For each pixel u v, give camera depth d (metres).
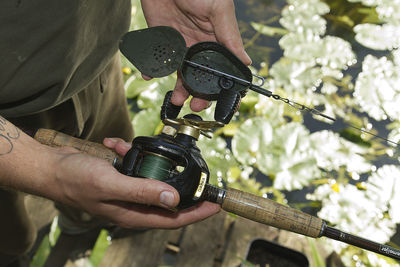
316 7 2.88
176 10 1.20
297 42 2.71
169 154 0.89
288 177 2.25
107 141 1.17
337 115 2.47
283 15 2.82
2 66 1.03
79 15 1.03
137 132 2.26
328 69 2.62
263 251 1.89
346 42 2.74
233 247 1.98
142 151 0.91
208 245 1.99
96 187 0.90
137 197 0.88
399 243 2.10
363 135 2.41
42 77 1.07
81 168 0.91
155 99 2.36
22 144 0.94
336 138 2.40
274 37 2.72
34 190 0.97
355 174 2.30
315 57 2.66
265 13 2.81
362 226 2.14
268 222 1.00
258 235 2.04
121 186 0.88
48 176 0.94
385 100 2.53
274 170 2.26
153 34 1.01
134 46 1.03
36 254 1.96
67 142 1.11
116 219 1.03
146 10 1.24
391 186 2.26
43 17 0.98
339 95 2.54
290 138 2.35
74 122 1.44
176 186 0.89
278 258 1.86
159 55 1.03
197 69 1.04
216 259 1.98
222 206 1.01
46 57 1.05
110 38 1.24
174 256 2.05
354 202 2.21
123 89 1.63
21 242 1.76
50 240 2.02
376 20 2.87
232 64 1.03
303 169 2.27
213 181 2.21
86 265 1.91
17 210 1.56
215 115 0.98
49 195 0.98
